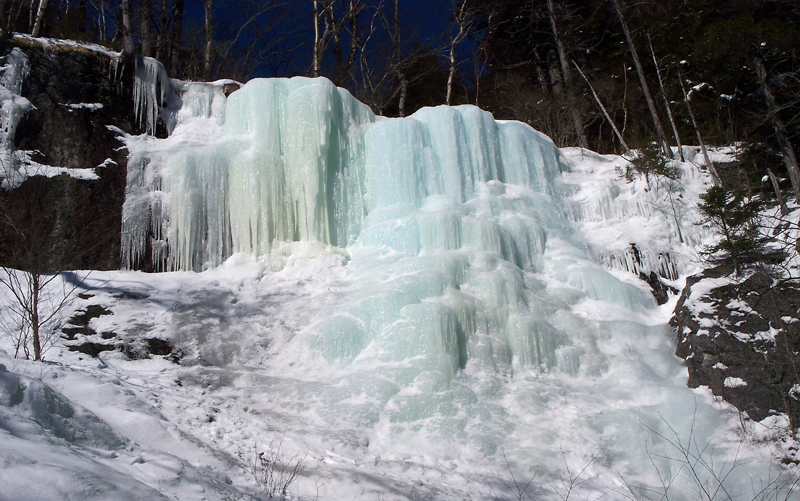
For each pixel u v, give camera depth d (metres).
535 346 9.48
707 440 8.02
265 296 10.09
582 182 13.64
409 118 12.18
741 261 10.25
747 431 8.14
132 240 10.48
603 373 9.52
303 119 11.33
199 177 10.88
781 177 15.41
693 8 20.69
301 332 9.23
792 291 9.08
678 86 19.89
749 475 7.30
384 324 9.13
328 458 6.43
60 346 8.26
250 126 11.66
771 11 19.61
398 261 10.45
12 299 8.91
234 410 7.29
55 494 3.22
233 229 10.90
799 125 15.94
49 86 11.05
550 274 11.45
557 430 7.92
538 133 13.80
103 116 11.35
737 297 9.70
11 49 10.95
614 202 13.05
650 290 11.54
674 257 12.06
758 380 8.53
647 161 13.43
